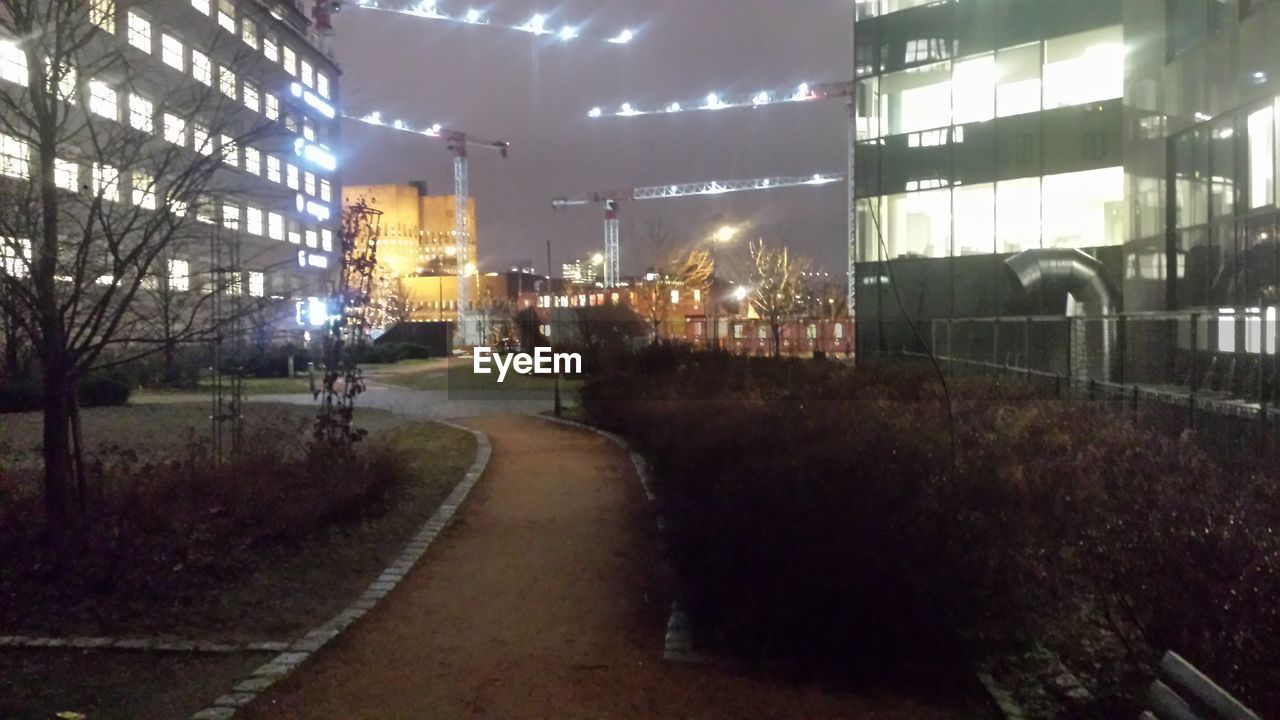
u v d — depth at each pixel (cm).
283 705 514
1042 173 2509
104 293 741
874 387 1484
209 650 582
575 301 5209
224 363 1948
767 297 5612
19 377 870
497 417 2173
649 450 1270
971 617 543
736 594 603
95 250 722
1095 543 547
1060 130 2475
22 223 678
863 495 572
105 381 2061
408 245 12788
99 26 723
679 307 6456
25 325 692
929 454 654
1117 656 546
